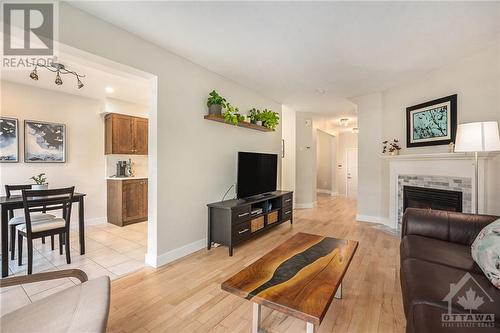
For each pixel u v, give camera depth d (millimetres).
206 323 1694
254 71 3287
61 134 3914
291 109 5637
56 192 2551
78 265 2605
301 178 6098
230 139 3625
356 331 1608
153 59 2523
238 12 2004
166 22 2148
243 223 3154
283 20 2117
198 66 3062
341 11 1990
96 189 4355
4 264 2350
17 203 2426
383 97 4227
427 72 3363
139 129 4742
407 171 3732
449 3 1894
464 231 1964
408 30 2287
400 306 1884
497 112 2594
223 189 3490
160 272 2449
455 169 3006
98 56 2088
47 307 1183
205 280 2291
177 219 2803
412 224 2184
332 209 5887
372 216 4504
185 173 2900
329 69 3230
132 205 4352
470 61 2838
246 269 1628
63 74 3154
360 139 4562
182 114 2854
